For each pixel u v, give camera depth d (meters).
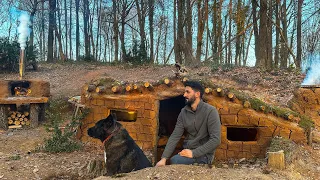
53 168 4.69
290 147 4.47
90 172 4.66
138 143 5.89
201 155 4.05
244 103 5.27
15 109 8.28
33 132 7.38
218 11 21.92
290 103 7.00
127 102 5.93
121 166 4.21
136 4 24.28
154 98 5.78
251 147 5.29
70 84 13.97
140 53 20.14
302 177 3.86
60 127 7.44
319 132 6.06
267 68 13.64
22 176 4.28
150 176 3.41
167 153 4.23
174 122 6.75
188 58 19.59
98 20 33.84
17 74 15.74
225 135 5.39
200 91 4.26
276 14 21.33
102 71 17.22
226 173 3.53
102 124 4.43
